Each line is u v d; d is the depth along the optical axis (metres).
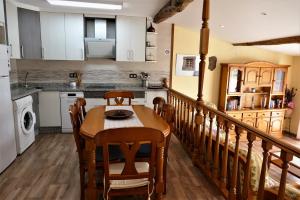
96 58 4.76
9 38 3.74
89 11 4.25
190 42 5.11
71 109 2.13
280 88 5.92
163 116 2.58
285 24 3.36
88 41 4.45
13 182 2.64
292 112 6.17
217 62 5.50
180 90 5.28
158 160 1.73
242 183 2.15
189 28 5.00
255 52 5.70
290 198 1.73
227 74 5.34
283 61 6.00
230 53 5.54
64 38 4.38
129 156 1.62
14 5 3.80
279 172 3.73
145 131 1.53
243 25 3.91
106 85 4.90
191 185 2.68
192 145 3.37
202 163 3.00
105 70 4.88
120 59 4.63
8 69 3.00
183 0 2.73
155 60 4.77
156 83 5.11
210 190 2.59
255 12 3.16
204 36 2.82
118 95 3.52
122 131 1.51
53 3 3.70
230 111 5.53
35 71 4.63
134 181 1.83
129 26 4.54
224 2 2.99
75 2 3.60
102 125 2.23
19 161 3.18
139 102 4.55
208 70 5.48
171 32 4.99
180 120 4.00
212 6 3.21
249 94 5.81
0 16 2.97
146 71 5.03
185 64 5.18
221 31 4.64
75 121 2.12
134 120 2.45
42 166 3.05
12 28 3.80
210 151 2.75
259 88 5.93
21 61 4.54
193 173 2.96
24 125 3.57
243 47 5.59
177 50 5.10
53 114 4.30
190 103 3.41
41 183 2.63
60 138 4.12
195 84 5.32
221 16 3.64
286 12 2.89
